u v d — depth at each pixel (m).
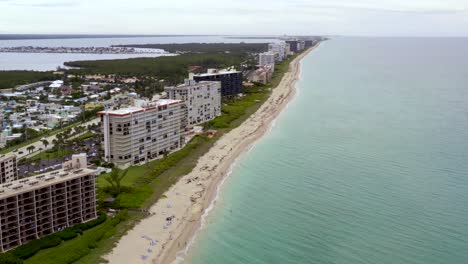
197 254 117.44
